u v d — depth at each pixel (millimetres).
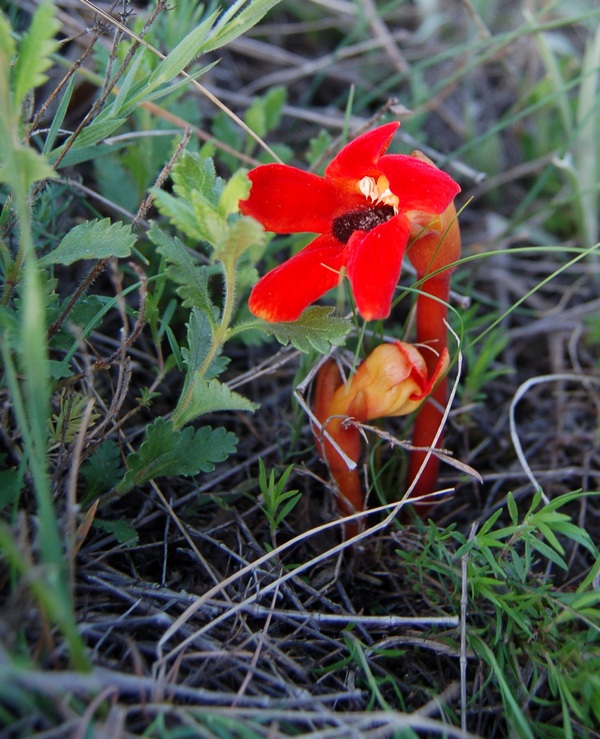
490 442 199
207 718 108
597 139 236
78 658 100
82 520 132
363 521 162
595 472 182
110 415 141
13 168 113
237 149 211
